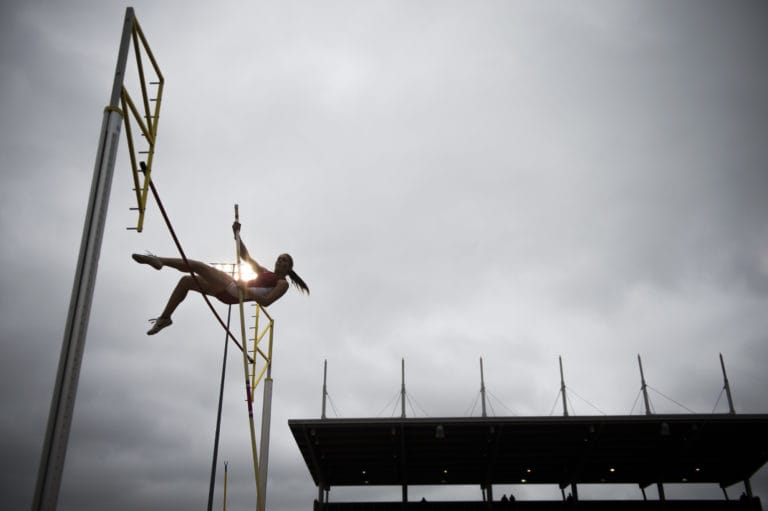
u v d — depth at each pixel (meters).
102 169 5.50
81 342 5.00
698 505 35.59
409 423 30.56
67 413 4.81
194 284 7.72
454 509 35.44
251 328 12.93
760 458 33.88
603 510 35.34
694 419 29.50
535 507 35.62
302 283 8.91
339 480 38.88
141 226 6.61
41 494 4.55
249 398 8.54
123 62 6.02
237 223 8.19
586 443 32.78
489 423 30.41
